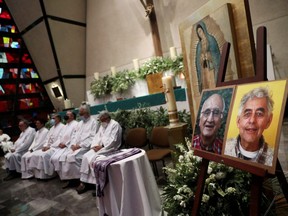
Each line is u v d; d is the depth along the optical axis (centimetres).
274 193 167
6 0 738
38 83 840
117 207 221
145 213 212
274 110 114
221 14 180
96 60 767
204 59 207
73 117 436
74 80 779
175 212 184
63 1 704
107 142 333
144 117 402
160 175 329
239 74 176
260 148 116
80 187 336
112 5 685
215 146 144
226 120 140
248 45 168
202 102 165
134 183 218
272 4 460
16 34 788
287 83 112
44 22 682
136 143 359
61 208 294
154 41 606
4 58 773
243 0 167
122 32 684
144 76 483
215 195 172
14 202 350
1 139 573
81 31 767
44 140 477
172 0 581
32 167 446
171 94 266
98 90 543
